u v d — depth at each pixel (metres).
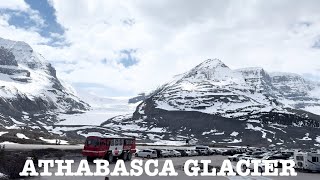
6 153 42.69
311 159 50.97
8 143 94.38
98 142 51.06
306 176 46.06
